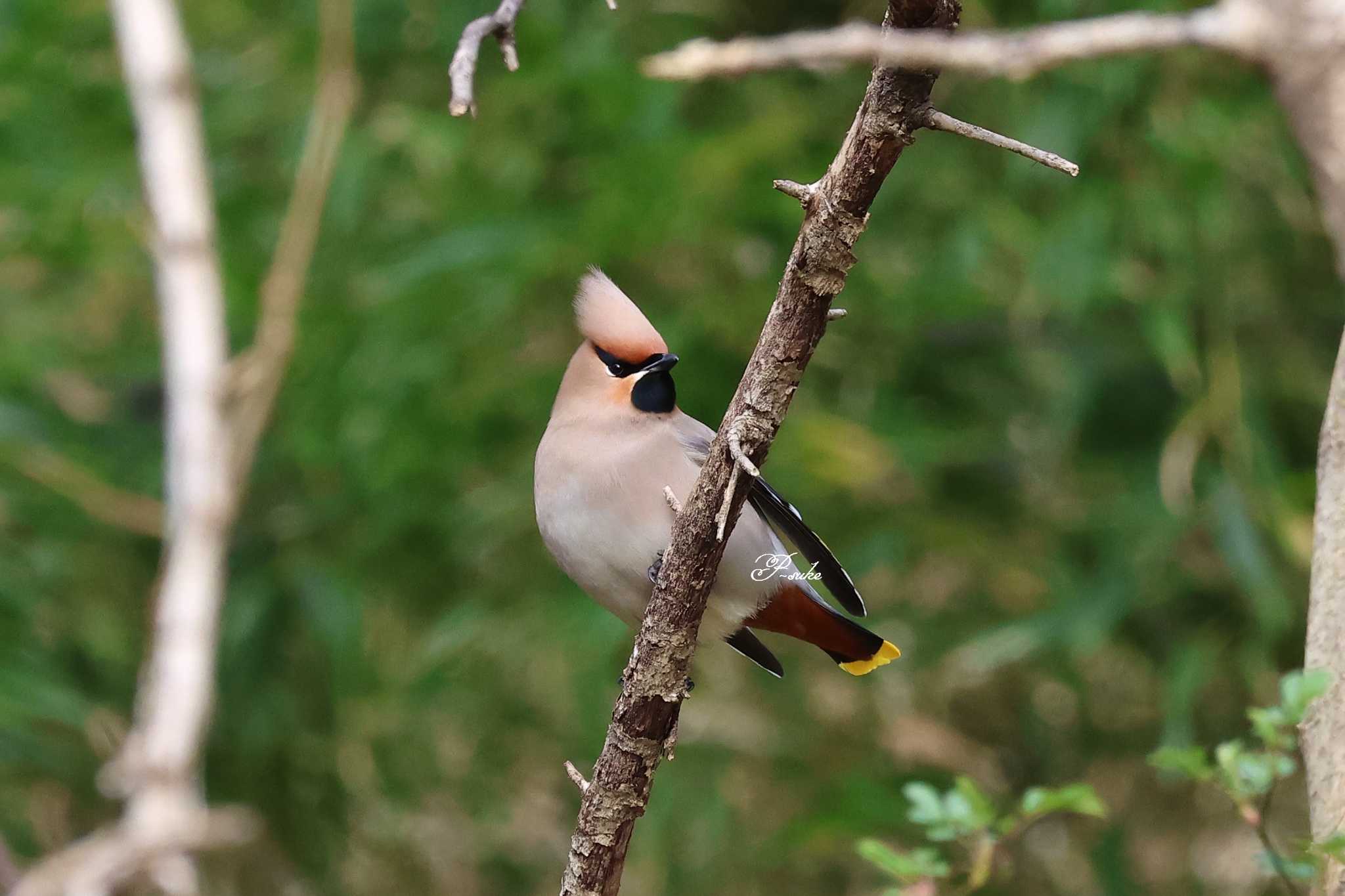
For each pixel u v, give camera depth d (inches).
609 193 399.9
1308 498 405.1
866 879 463.8
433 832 501.0
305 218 377.7
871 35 139.3
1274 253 422.9
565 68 424.2
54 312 477.4
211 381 351.9
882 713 450.9
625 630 414.3
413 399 422.6
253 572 455.5
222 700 466.6
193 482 340.8
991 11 423.8
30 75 470.0
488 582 441.1
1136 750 461.4
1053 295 399.5
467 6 453.4
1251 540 393.4
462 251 404.5
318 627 443.5
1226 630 429.1
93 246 455.2
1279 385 422.0
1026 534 432.8
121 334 492.4
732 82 446.9
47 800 473.4
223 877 490.3
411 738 470.0
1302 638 429.7
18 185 451.8
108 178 457.7
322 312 428.5
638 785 196.5
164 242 367.2
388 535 439.2
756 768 464.8
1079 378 423.8
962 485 442.6
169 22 382.0
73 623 454.9
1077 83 414.0
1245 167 413.4
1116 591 408.2
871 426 416.8
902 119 156.6
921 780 438.0
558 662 454.0
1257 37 163.9
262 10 480.4
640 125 422.3
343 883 486.3
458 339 419.2
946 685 450.6
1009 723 475.5
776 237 422.0
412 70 463.2
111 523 461.1
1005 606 440.5
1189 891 462.3
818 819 414.6
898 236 433.4
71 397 485.1
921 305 414.6
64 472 427.5
